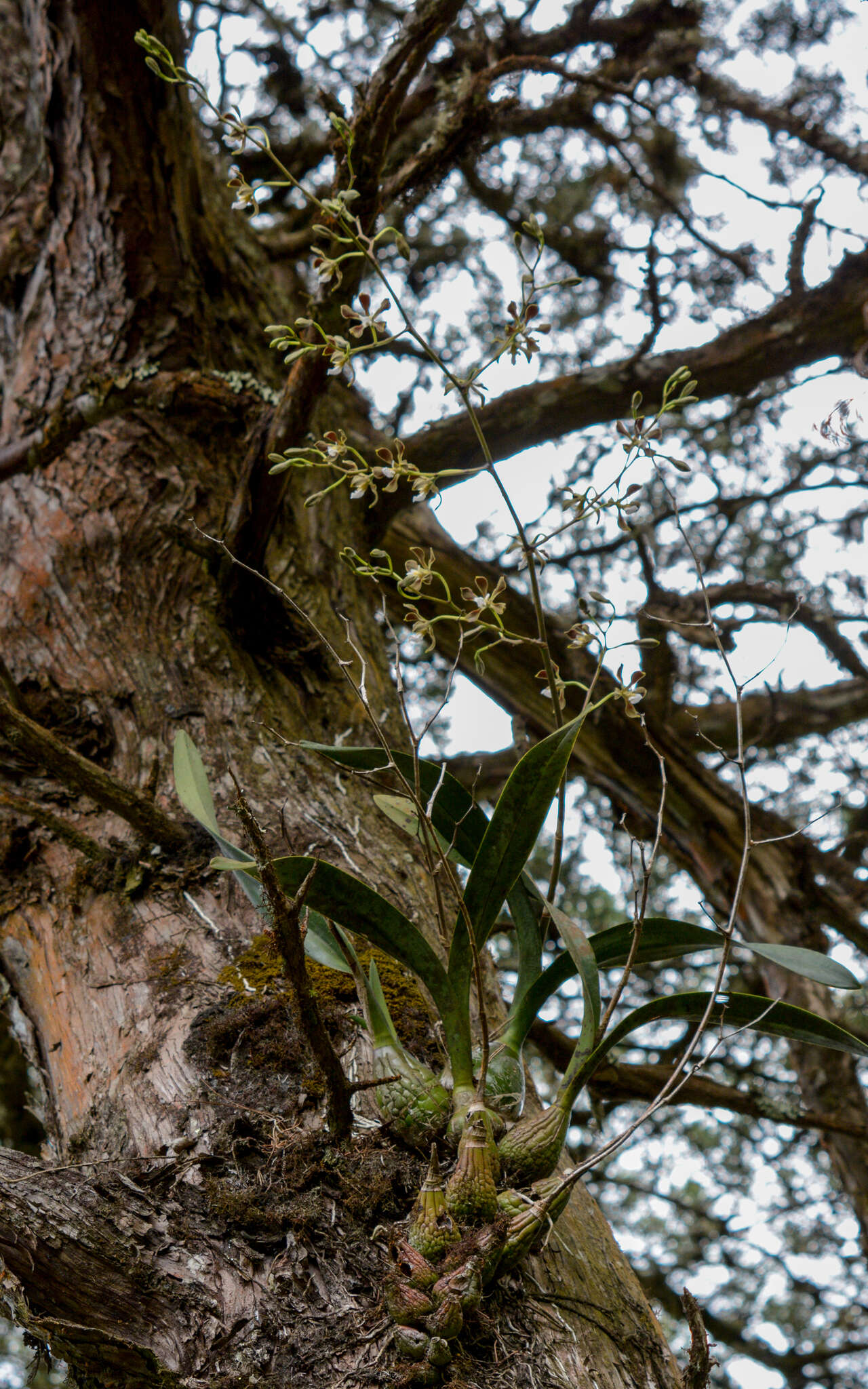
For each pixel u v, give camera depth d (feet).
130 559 7.71
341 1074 3.49
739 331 11.48
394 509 10.30
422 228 14.47
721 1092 9.14
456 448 10.94
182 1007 4.65
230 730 6.53
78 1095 4.53
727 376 11.48
